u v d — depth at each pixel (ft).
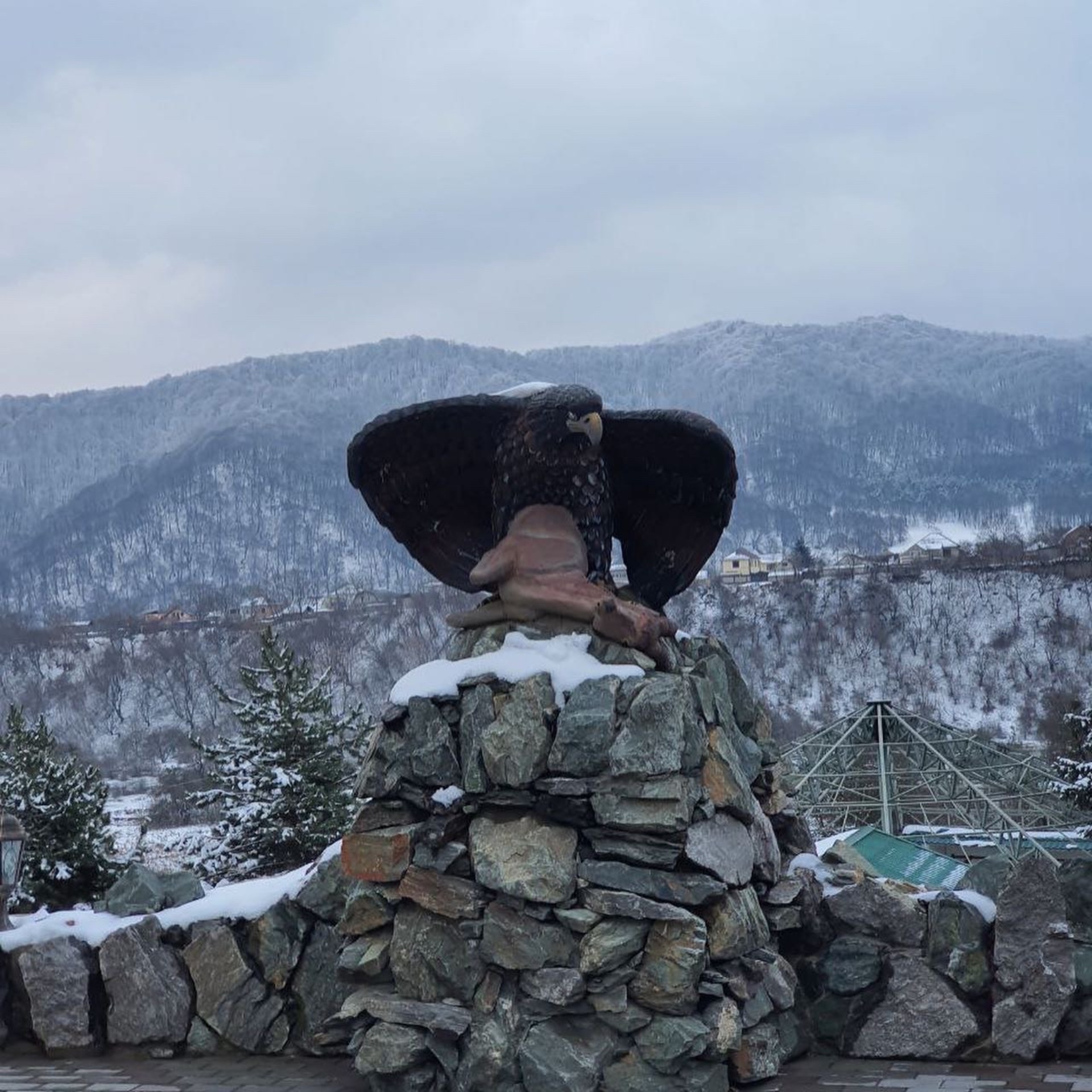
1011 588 294.66
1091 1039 34.58
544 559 34.14
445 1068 32.50
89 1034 37.11
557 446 33.99
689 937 31.89
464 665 33.73
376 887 33.63
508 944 32.30
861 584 299.79
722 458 34.58
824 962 35.83
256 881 38.52
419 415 34.63
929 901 35.91
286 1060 36.68
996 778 83.76
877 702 81.66
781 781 37.88
